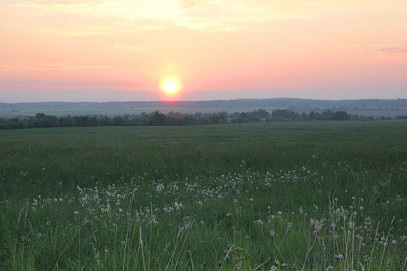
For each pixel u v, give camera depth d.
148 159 17.88
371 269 3.64
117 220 6.02
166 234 5.20
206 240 4.91
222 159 17.56
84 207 7.54
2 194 10.56
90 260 4.02
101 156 19.42
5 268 3.87
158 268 3.63
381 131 65.31
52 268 3.96
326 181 10.99
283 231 5.22
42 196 10.32
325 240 4.81
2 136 61.28
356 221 6.31
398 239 5.06
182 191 10.30
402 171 12.52
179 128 98.88
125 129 93.50
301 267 3.86
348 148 22.38
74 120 125.69
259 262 4.15
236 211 6.78
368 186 9.76
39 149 25.86
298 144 28.39
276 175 13.07
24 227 5.38
